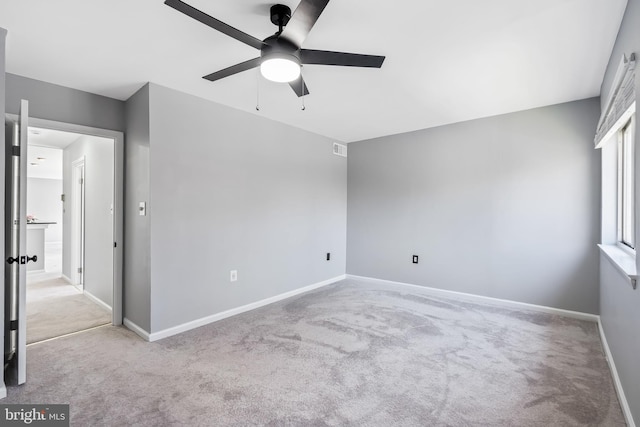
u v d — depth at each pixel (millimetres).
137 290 3039
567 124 3434
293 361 2469
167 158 2951
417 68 2607
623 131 2801
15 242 2227
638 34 1614
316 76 2752
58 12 1861
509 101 3396
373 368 2363
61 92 2879
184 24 1993
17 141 2381
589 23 1993
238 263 3578
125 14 1890
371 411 1872
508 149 3793
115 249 3232
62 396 2002
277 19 1830
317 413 1853
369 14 1896
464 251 4129
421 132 4480
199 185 3203
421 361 2469
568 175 3441
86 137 4367
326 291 4500
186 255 3094
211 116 3307
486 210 3957
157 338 2871
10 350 2389
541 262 3602
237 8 1850
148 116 2842
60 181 10234
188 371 2312
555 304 3527
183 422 1769
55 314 3564
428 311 3627
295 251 4332
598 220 3293
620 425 1749
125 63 2502
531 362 2443
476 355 2562
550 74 2732
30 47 2252
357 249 5180
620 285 2098
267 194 3928
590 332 3008
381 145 4891
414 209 4559
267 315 3506
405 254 4652
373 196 4980
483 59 2459
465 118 3988
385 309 3701
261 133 3852
